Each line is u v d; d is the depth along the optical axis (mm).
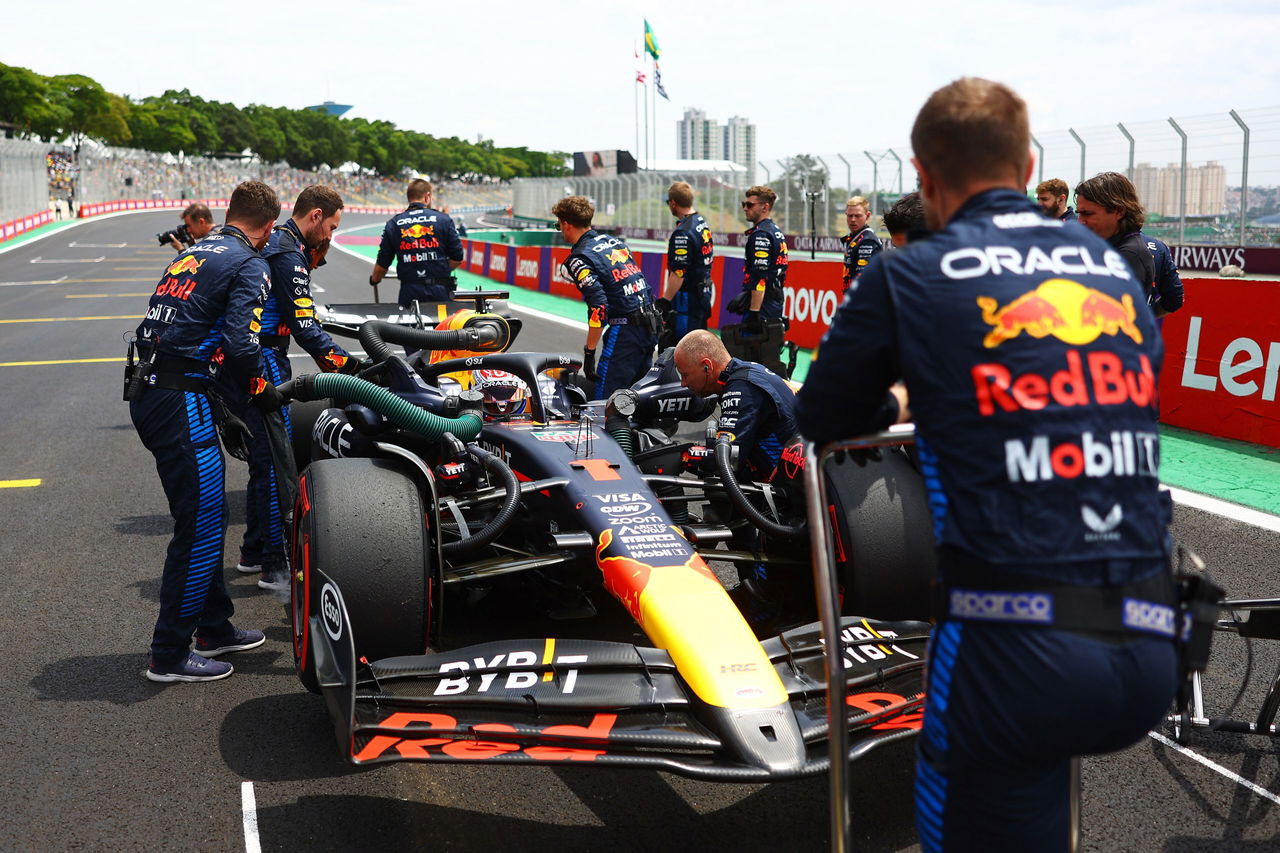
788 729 2523
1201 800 2912
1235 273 16203
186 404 3617
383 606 3143
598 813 2891
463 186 156375
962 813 1716
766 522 3527
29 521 5656
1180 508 5609
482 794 2994
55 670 3830
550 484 3541
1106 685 1578
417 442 3996
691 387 4031
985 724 1622
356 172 146500
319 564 3125
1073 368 1645
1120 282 1756
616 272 6734
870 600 3322
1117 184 5141
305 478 3410
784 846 2715
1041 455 1610
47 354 12156
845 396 1786
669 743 2525
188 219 6973
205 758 3191
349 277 24578
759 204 8438
